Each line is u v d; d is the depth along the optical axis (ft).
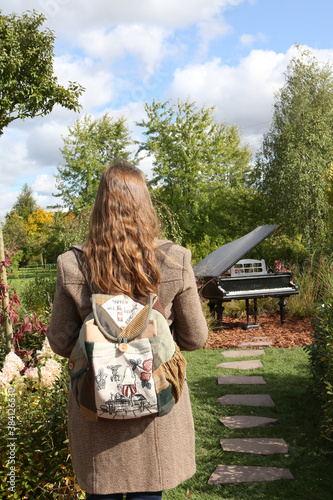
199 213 74.28
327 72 61.00
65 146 88.53
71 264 4.39
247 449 10.12
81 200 88.38
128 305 4.20
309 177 54.44
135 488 4.13
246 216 65.98
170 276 4.34
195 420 12.06
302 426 11.20
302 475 8.91
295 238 51.19
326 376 10.67
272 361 17.71
